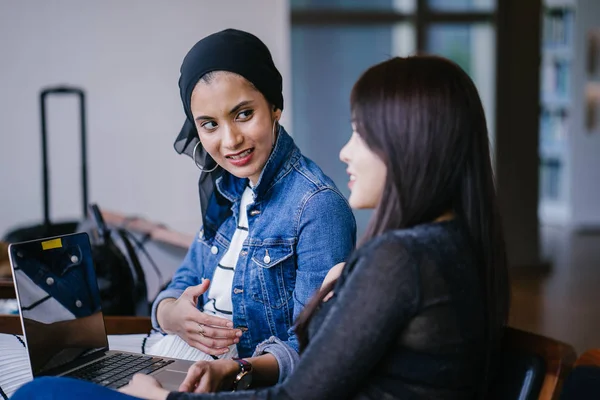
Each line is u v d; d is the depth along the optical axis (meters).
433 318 1.08
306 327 1.23
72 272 1.56
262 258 1.63
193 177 4.03
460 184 1.16
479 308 1.14
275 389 1.13
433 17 6.06
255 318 1.66
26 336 1.40
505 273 1.21
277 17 4.03
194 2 3.93
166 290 1.79
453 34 6.17
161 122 3.96
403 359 1.11
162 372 1.43
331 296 1.18
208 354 1.63
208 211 1.75
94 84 3.86
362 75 1.19
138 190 3.96
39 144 3.81
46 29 3.77
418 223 1.15
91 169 3.89
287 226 1.60
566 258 6.62
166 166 3.99
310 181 1.61
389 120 1.13
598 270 6.08
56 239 1.53
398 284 1.07
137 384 1.23
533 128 6.07
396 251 1.08
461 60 6.21
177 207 4.02
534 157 6.09
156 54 3.91
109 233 2.67
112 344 1.73
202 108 1.55
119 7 3.85
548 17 8.43
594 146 8.23
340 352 1.09
